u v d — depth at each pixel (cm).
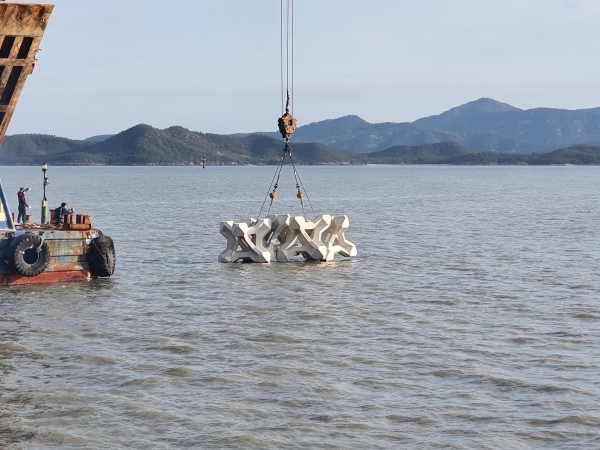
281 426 1683
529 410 1772
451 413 1756
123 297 2964
